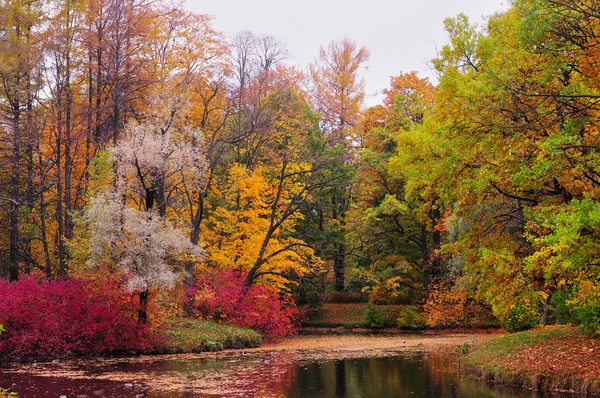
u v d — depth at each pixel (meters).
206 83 30.92
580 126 13.13
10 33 26.81
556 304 21.08
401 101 39.56
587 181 14.42
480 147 15.76
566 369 13.81
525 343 17.50
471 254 18.05
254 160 34.97
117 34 26.45
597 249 11.62
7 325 20.95
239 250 31.41
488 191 16.42
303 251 35.00
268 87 35.56
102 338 22.30
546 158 13.38
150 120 25.22
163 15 29.94
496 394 13.49
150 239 22.33
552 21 12.96
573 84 13.34
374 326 39.28
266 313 30.67
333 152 39.56
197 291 28.41
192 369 18.41
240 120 34.97
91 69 28.05
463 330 35.50
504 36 16.52
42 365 19.52
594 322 16.19
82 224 23.59
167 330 24.77
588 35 12.90
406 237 39.91
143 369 18.41
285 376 16.86
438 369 18.23
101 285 22.28
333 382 15.70
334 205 44.09
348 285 45.72
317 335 34.53
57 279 25.95
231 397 13.40
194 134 25.25
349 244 40.53
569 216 11.49
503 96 14.56
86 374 17.25
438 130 16.78
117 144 23.59
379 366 19.14
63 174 29.80
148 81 27.25
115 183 24.47
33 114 27.31
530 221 15.33
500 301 16.23
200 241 31.38
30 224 31.03
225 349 25.34
